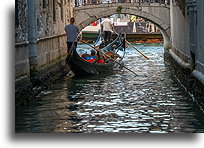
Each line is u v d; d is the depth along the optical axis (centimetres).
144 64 1745
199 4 960
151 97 1006
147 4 2052
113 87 1168
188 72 1140
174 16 1694
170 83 1225
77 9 2061
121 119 795
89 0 2345
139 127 733
